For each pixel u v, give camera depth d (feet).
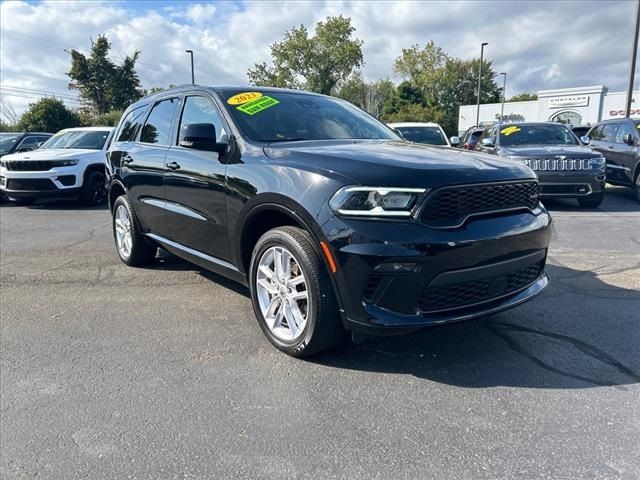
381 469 7.34
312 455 7.69
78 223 29.04
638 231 23.94
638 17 59.72
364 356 10.91
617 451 7.59
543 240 10.91
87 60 180.45
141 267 18.69
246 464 7.52
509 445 7.81
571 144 32.45
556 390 9.39
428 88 245.86
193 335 12.26
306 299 10.38
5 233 25.91
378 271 9.07
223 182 12.16
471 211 9.63
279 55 216.54
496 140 33.91
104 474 7.35
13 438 8.23
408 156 10.38
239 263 12.21
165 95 16.47
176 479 7.23
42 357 11.16
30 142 45.78
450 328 12.27
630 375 9.91
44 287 16.30
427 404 9.02
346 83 260.62
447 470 7.29
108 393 9.58
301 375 10.16
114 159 18.69
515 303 10.41
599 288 15.21
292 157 10.86
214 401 9.25
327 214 9.52
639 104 134.72
